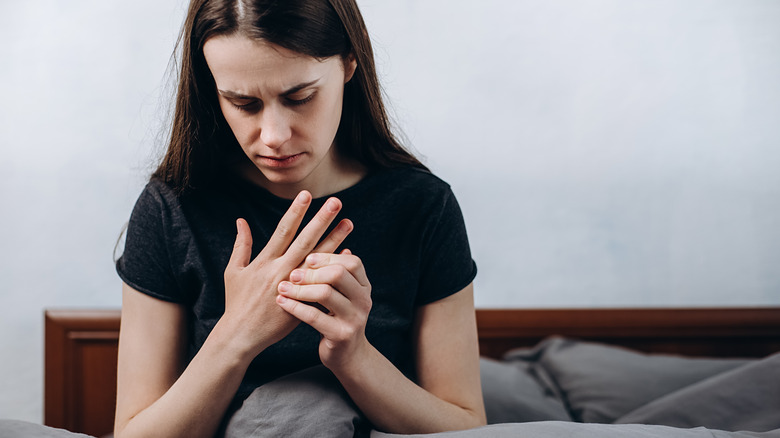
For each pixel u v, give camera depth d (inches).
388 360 33.0
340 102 30.9
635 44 80.2
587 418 62.8
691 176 80.6
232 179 35.2
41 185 78.5
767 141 80.4
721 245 80.8
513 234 81.3
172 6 78.5
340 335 29.1
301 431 30.6
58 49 78.1
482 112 80.5
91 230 79.0
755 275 80.8
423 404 32.7
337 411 31.4
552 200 81.0
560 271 81.2
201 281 33.6
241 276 30.5
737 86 80.3
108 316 75.0
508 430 30.7
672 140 80.6
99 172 78.8
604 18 80.1
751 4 80.0
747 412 51.8
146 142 78.6
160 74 78.5
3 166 78.1
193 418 30.4
